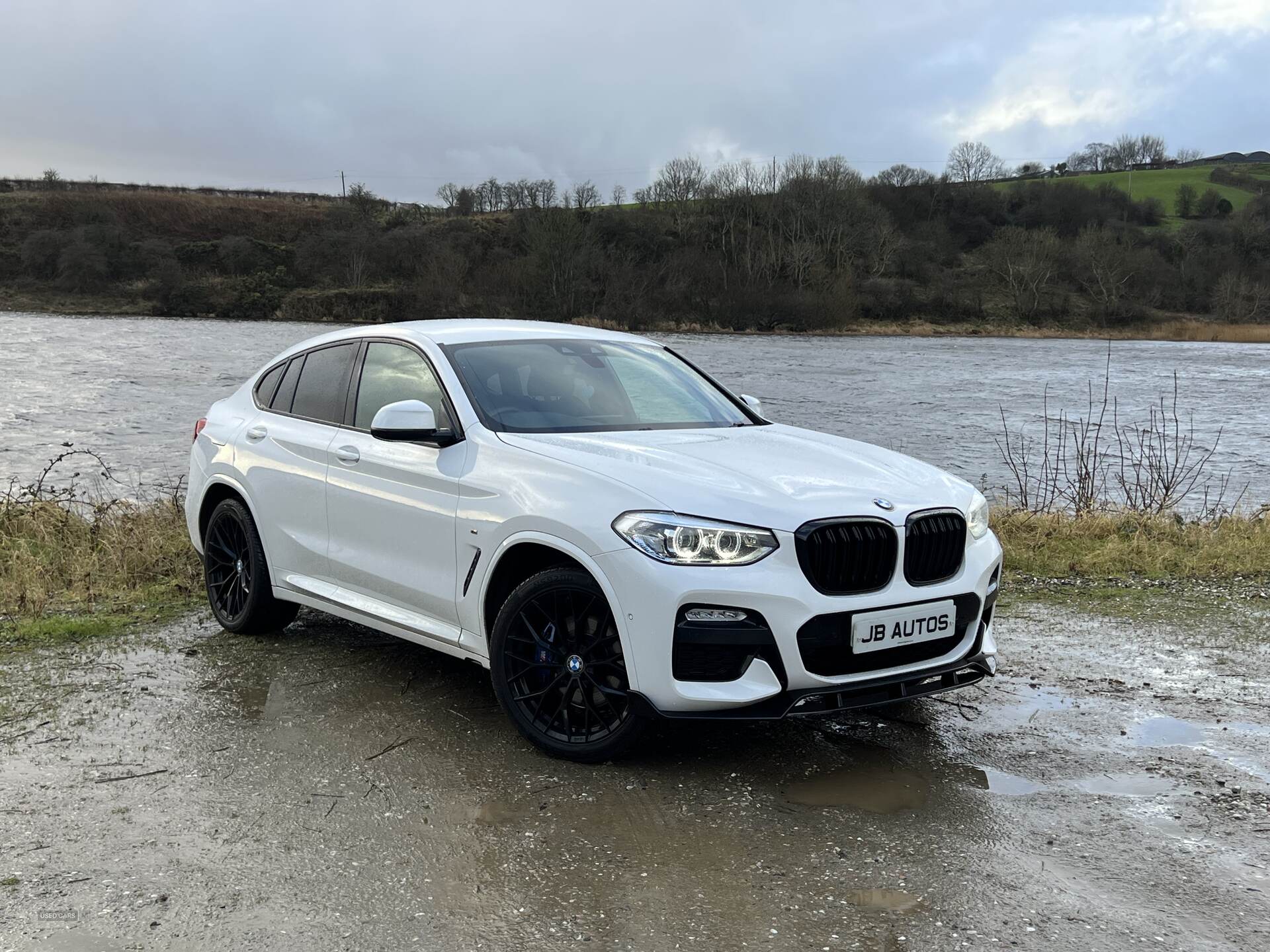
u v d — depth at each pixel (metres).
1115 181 167.38
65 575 6.89
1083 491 9.74
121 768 3.62
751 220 113.25
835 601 3.47
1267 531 8.53
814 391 36.12
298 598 4.95
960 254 126.38
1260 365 58.28
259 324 81.94
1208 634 5.62
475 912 2.67
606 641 3.63
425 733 3.98
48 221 105.00
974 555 3.93
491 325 5.00
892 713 4.32
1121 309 107.12
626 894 2.77
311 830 3.15
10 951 2.47
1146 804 3.43
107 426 20.98
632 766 3.69
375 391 4.71
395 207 128.38
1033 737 4.05
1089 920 2.66
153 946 2.51
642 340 5.44
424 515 4.17
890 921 2.65
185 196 121.12
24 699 4.35
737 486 3.62
